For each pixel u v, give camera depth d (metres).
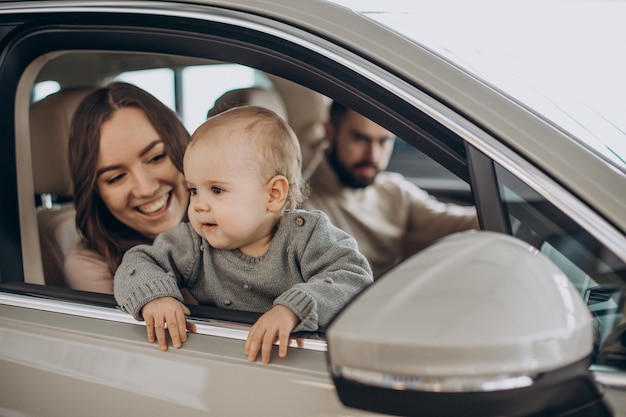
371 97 1.32
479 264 0.97
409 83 1.30
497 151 1.22
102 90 2.03
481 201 1.22
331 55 1.35
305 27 1.38
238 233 1.57
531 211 1.19
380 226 3.37
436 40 1.55
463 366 0.89
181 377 1.33
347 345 0.91
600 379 1.11
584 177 1.18
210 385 1.30
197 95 2.37
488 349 0.89
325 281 1.48
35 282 1.75
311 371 1.26
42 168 2.01
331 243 1.62
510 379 0.91
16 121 1.71
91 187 2.02
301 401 1.24
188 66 2.32
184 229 1.69
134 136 2.01
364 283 1.54
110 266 2.04
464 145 1.25
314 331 1.38
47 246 2.02
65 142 2.03
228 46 1.44
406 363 0.90
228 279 1.66
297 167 1.64
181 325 1.39
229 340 1.36
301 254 1.62
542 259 1.01
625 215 1.15
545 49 1.92
